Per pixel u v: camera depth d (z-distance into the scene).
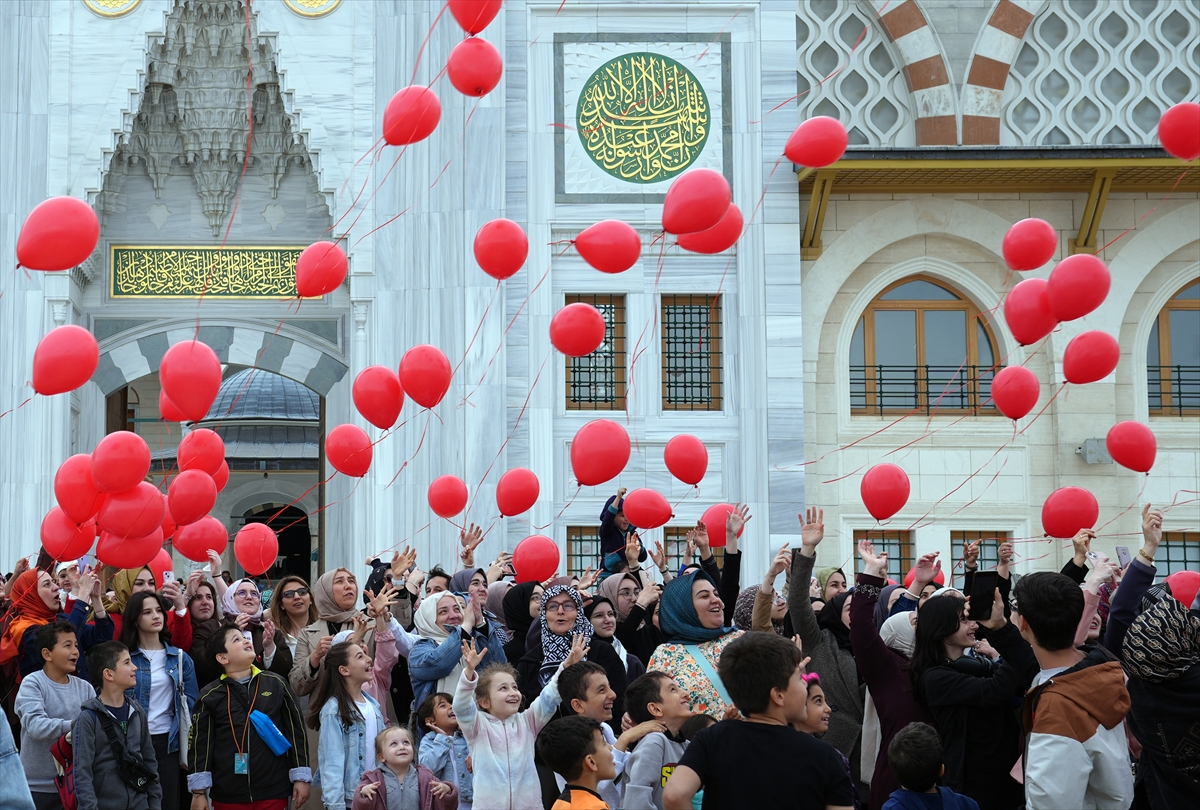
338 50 15.56
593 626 7.21
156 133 15.98
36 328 14.91
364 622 7.04
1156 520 5.57
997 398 10.73
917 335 16.25
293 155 16.14
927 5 16.34
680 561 15.19
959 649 6.11
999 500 15.84
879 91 16.36
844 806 4.09
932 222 16.02
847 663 7.24
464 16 10.33
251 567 9.84
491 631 8.20
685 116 15.73
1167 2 16.45
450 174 15.20
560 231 15.48
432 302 15.08
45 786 6.80
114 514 8.16
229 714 6.87
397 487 14.83
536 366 15.12
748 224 15.58
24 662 7.66
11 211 15.02
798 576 6.67
